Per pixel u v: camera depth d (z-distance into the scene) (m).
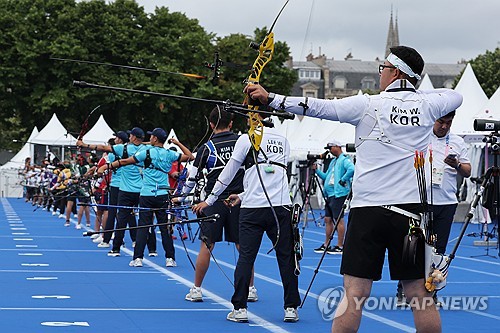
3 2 60.41
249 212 9.27
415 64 6.40
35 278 12.81
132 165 16.19
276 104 6.17
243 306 9.27
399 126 6.18
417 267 6.07
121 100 58.62
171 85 59.06
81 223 27.50
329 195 18.22
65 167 31.56
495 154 13.46
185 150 15.04
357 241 6.11
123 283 12.43
